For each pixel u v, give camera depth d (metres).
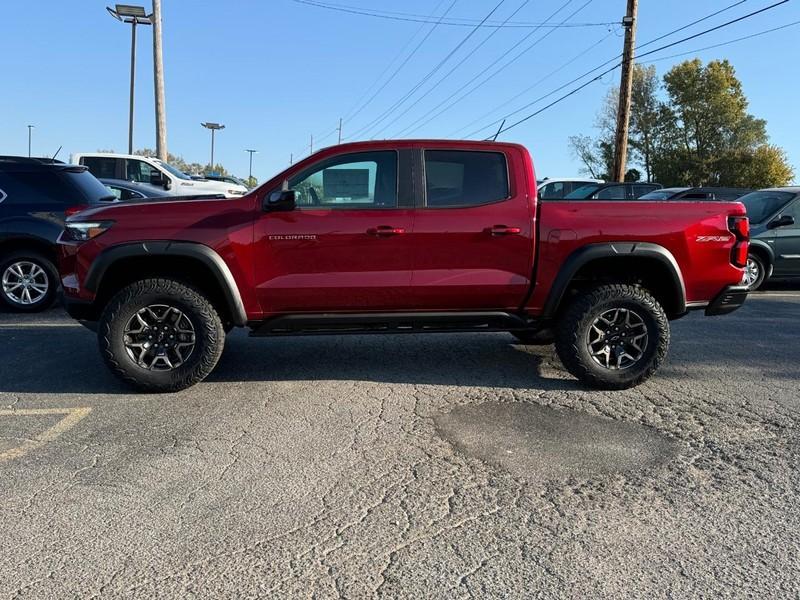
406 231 4.92
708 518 3.17
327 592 2.57
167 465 3.73
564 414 4.62
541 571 2.72
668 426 4.38
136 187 12.55
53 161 8.70
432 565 2.76
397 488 3.46
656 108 62.81
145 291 4.82
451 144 5.07
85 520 3.11
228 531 3.02
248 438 4.14
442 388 5.22
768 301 9.94
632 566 2.76
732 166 57.47
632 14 19.64
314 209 4.92
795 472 3.68
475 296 5.08
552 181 17.73
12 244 8.31
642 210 5.05
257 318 5.03
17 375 5.53
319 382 5.37
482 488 3.47
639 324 5.10
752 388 5.25
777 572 2.72
